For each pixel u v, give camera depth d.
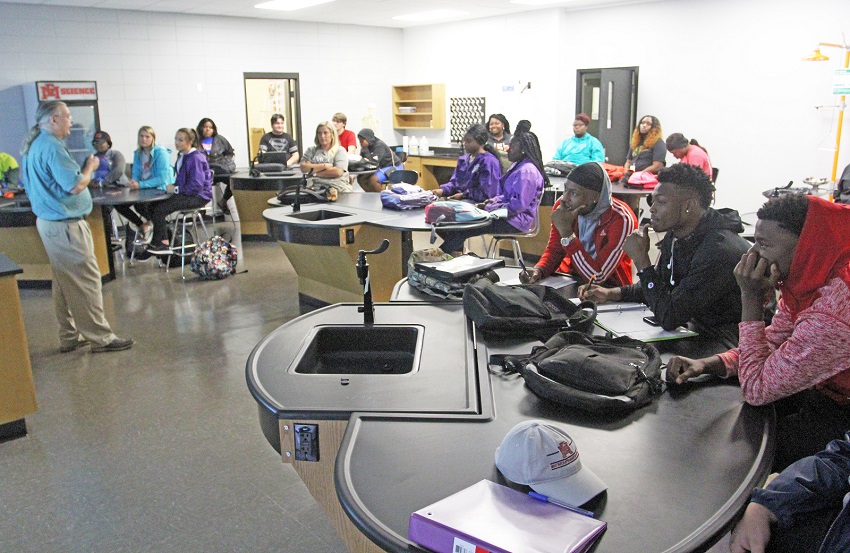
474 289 2.30
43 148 3.94
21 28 8.28
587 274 3.00
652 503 1.26
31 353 4.46
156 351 4.47
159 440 3.26
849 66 6.79
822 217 1.61
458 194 5.65
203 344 4.59
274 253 7.46
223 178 9.04
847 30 7.21
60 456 3.12
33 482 2.90
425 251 3.03
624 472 1.37
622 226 2.87
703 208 2.23
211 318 5.18
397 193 5.32
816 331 1.54
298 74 10.80
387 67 11.88
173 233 7.26
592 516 1.21
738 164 8.31
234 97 10.18
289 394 1.78
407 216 4.88
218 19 9.80
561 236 3.02
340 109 11.42
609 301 2.53
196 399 3.72
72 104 8.44
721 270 2.11
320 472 1.72
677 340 2.12
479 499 1.24
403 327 2.32
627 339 1.96
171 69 9.51
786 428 1.73
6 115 8.38
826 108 7.48
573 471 1.29
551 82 9.77
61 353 4.45
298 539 2.49
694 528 1.19
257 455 3.10
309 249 5.05
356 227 4.71
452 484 1.33
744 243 2.19
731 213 2.28
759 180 8.17
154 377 4.03
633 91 8.98
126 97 9.18
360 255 2.30
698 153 6.73
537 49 9.85
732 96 8.20
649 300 2.24
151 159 7.15
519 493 1.27
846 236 1.60
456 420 1.61
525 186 4.96
